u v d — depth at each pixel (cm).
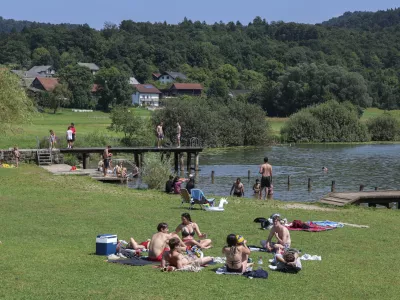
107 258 1702
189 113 9512
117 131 8594
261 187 3947
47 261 1630
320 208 3148
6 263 1579
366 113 17875
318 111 11762
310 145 10781
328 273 1647
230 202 3209
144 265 1620
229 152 9112
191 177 3572
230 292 1373
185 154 8469
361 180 5859
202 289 1388
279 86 16962
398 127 12150
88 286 1380
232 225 2431
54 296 1295
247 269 1580
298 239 2184
